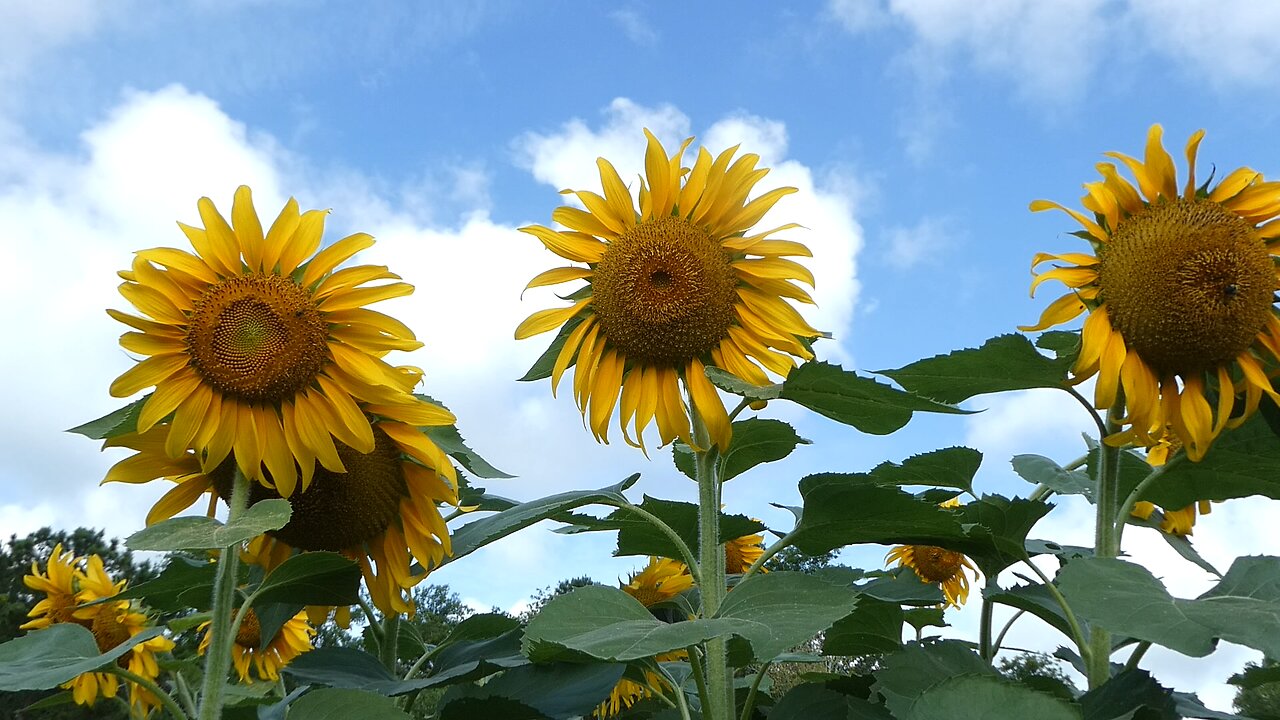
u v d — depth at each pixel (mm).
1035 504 996
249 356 958
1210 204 968
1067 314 974
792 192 1065
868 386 931
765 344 1035
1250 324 928
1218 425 924
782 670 1693
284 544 1063
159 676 1663
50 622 1583
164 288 967
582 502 1023
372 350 997
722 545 1170
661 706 1393
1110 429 977
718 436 1001
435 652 1146
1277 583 847
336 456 971
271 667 1620
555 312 1049
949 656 1018
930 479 1194
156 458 987
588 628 889
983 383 987
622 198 1079
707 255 1028
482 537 1034
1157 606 802
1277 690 1264
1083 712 916
